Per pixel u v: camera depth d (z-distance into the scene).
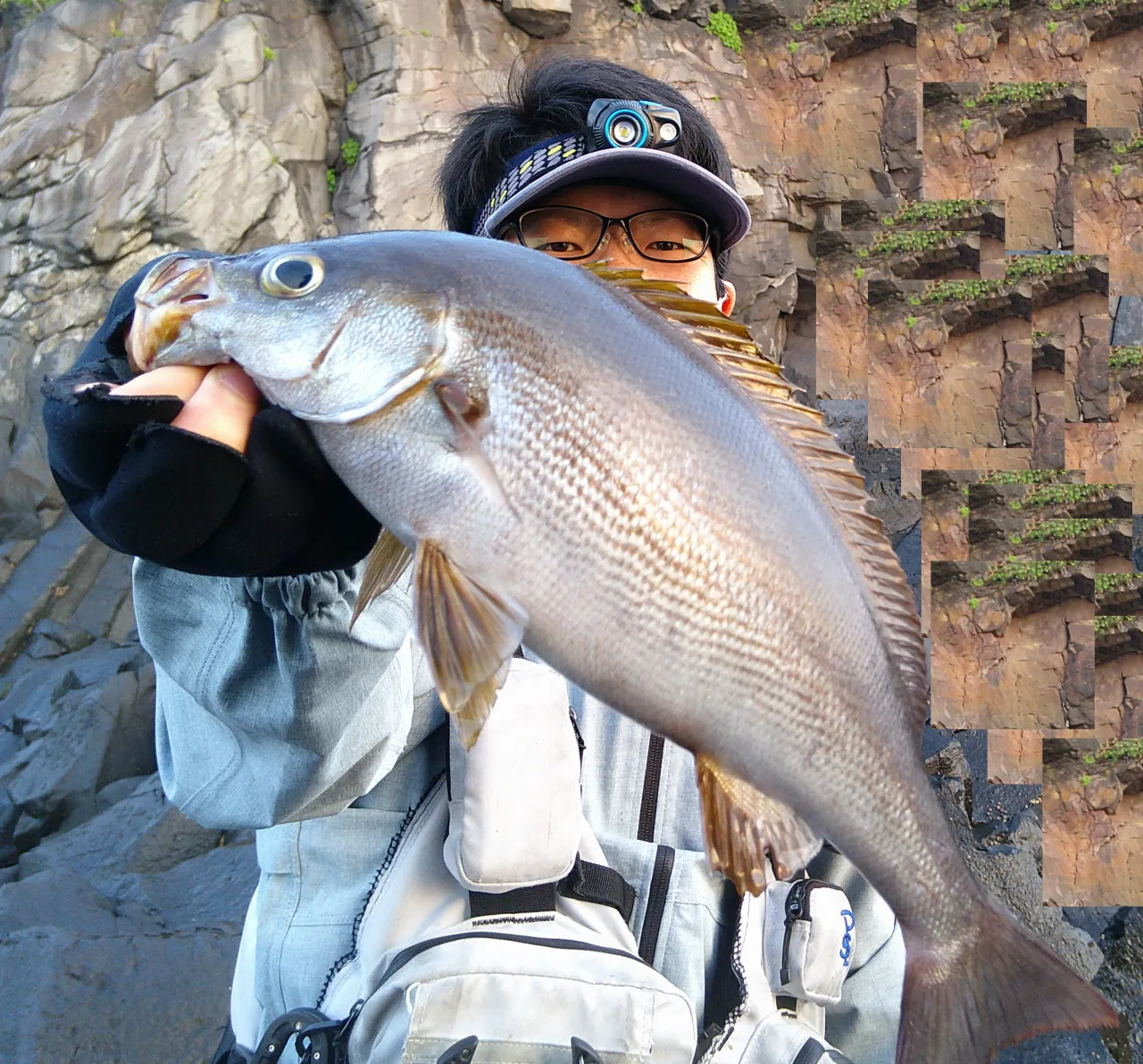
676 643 0.50
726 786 0.52
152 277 0.49
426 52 3.66
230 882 2.04
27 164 3.58
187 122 3.57
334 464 0.48
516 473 0.48
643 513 0.50
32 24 3.82
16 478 3.39
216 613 0.61
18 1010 1.52
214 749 0.69
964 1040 0.56
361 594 0.52
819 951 0.77
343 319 0.48
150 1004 1.56
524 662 0.72
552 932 0.68
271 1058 0.68
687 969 0.73
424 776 0.76
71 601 3.21
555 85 0.91
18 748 2.77
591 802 0.77
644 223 0.83
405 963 0.66
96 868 2.15
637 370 0.51
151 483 0.44
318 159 3.68
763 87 3.97
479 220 0.93
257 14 3.74
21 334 3.52
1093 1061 1.64
